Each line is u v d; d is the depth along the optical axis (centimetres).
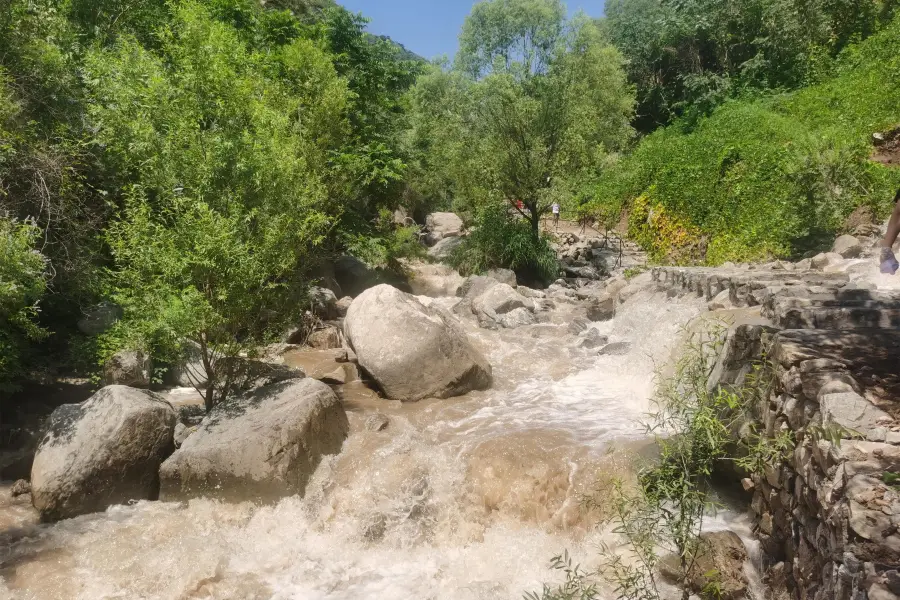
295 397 643
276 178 737
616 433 667
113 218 898
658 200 1867
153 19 1365
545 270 1739
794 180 1236
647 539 386
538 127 1748
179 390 855
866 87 1741
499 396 823
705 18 2930
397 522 562
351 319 873
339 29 1703
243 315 700
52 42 934
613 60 3050
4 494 605
